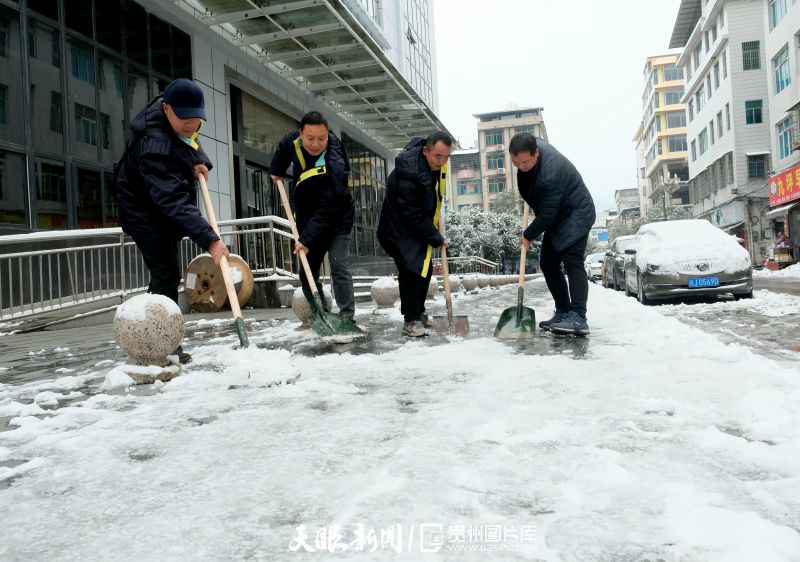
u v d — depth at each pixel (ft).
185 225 10.52
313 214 14.56
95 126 29.86
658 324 14.34
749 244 100.42
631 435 5.89
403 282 14.67
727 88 104.12
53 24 27.61
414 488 4.71
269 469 5.32
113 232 25.44
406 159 14.05
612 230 299.99
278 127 48.98
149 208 11.32
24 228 25.54
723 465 5.01
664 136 218.79
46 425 7.18
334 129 58.39
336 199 14.19
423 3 93.15
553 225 13.74
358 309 25.30
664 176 208.85
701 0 119.75
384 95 54.80
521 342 12.55
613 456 5.24
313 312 14.85
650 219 193.16
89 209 29.19
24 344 17.74
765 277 55.11
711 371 8.64
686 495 4.37
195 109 10.62
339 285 14.90
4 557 3.86
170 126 10.91
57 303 24.35
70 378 10.61
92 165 29.53
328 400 7.90
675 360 9.57
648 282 25.09
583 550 3.64
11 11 25.52
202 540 3.99
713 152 116.37
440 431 6.24
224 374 9.47
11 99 25.34
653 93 224.33
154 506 4.61
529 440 5.81
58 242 26.76
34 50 26.61
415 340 13.64
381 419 6.83
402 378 9.19
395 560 3.60
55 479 5.29
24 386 10.11
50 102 27.25
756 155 99.86
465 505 4.35
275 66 46.57
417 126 65.57
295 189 14.49
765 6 91.25
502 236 145.48
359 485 4.83
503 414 6.75
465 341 13.07
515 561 3.54
